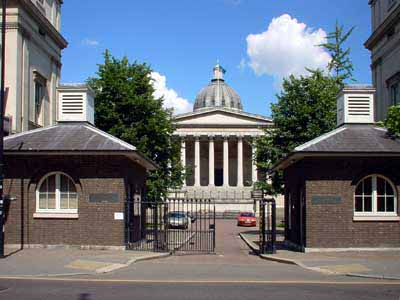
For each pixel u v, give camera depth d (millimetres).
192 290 11898
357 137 21797
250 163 92875
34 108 35312
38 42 36125
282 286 12586
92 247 20703
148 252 20719
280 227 45406
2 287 12211
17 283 12875
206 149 94375
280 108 35469
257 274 14984
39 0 37344
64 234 20875
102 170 20906
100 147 20734
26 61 33469
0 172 18031
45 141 21469
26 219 21016
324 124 33750
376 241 20672
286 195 26312
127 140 35281
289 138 34812
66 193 21203
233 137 87250
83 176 20953
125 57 37344
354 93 22844
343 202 20750
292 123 34469
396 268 15750
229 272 15461
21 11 32656
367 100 22828
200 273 15148
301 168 21766
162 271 15602
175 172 40125
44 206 21203
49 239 20891
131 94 35812
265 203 24453
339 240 20641
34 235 20953
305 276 14562
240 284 12891
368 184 21062
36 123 35562
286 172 26297
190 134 86500
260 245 23047
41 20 35969
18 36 32344
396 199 20906
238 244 30500
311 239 20688
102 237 20750
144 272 15305
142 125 36219
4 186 21172
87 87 22953
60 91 23016
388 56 38031
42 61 37250
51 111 39125
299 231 22938
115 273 14977
